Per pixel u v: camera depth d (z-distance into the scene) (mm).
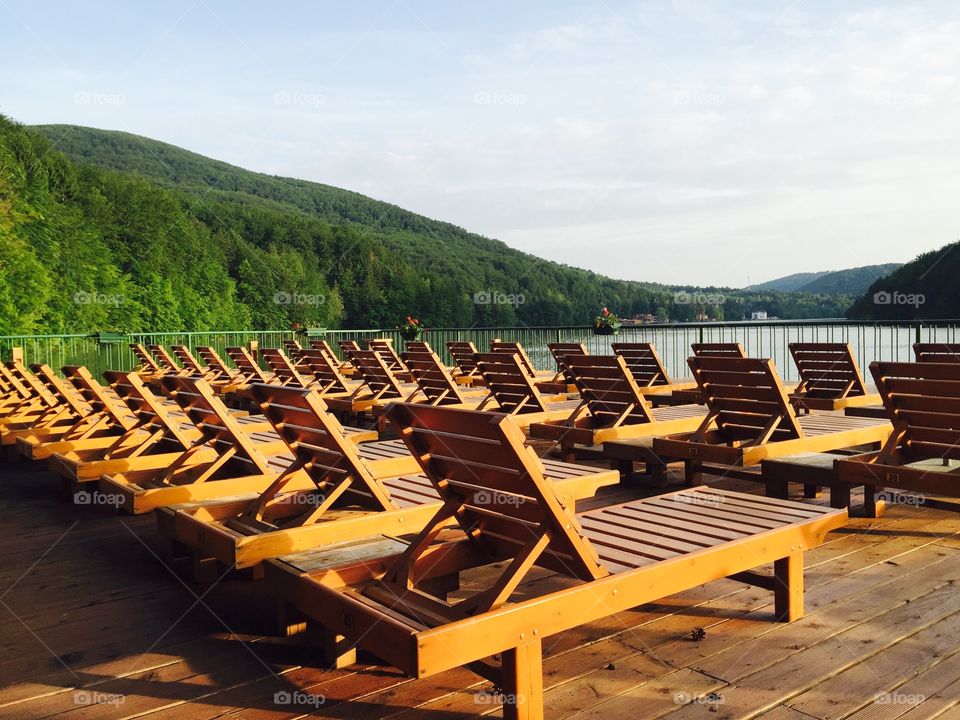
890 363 3709
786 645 2414
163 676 2271
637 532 2639
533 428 5699
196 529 2951
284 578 2395
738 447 4281
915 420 3779
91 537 3928
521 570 1963
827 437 4695
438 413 2006
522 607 1899
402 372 9859
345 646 2328
